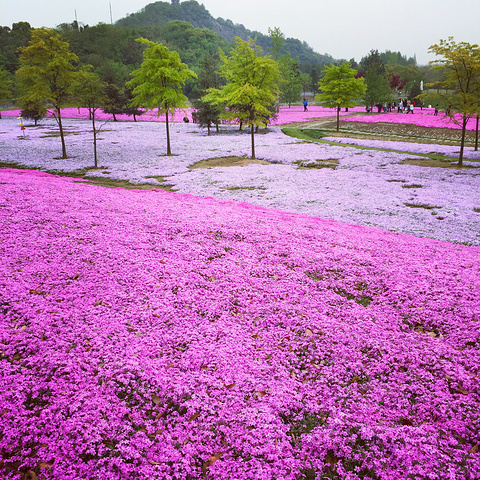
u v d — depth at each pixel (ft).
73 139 144.87
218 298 25.93
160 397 17.46
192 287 27.04
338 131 170.91
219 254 32.94
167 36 613.11
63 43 99.45
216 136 159.12
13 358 19.29
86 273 27.91
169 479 13.50
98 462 13.92
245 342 21.66
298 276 29.45
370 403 17.56
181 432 15.49
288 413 16.81
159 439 15.11
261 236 37.17
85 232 34.83
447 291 26.50
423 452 14.80
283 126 196.65
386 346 21.38
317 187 74.74
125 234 35.27
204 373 18.90
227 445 15.03
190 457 14.39
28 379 17.81
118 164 100.12
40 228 34.99
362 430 15.58
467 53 86.53
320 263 31.58
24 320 22.08
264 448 14.79
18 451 14.51
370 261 32.12
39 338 20.61
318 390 18.42
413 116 199.52
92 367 18.81
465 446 15.24
